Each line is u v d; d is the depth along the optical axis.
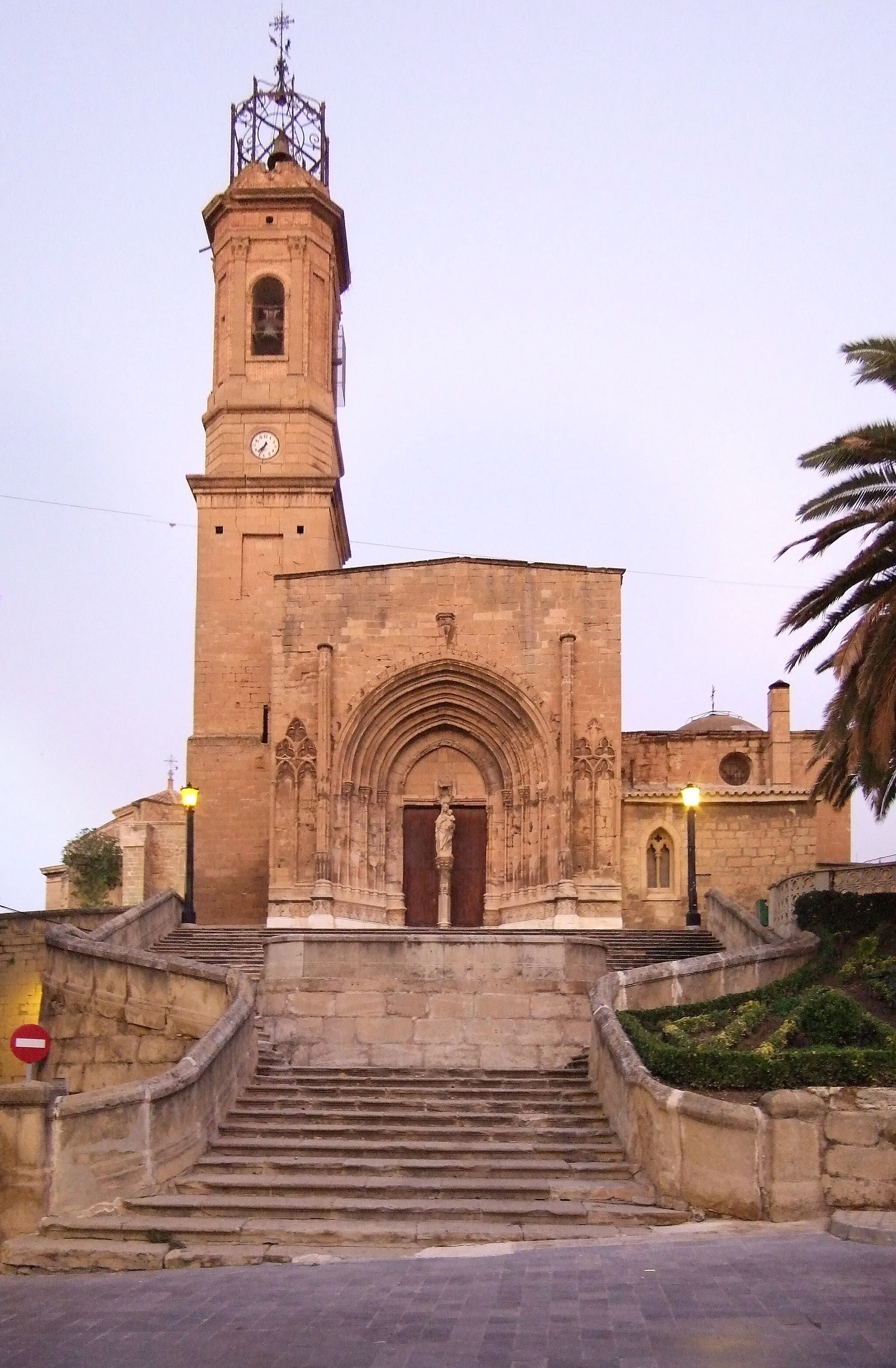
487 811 46.28
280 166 53.69
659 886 45.91
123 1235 18.08
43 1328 13.88
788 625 28.56
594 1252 16.22
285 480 50.91
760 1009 24.69
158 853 71.94
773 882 45.22
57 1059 30.69
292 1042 26.36
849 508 28.50
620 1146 20.84
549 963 26.58
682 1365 11.08
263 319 53.31
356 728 45.44
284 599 46.31
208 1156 20.86
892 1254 15.16
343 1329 12.99
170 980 29.08
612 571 45.84
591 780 44.44
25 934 37.81
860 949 28.09
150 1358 12.35
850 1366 10.77
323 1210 18.58
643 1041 21.83
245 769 49.19
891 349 27.42
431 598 45.97
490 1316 13.15
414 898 46.22
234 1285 15.48
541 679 45.28
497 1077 24.33
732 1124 18.44
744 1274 14.33
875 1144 18.08
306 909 44.19
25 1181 18.80
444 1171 20.02
